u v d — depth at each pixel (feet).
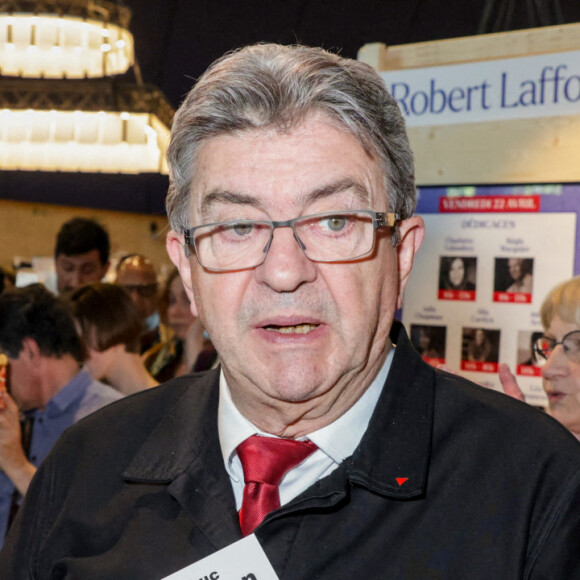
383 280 3.17
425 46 6.77
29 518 3.84
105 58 9.52
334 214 2.97
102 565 3.34
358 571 2.96
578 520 2.95
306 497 3.02
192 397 3.84
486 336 6.78
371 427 3.23
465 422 3.30
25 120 8.84
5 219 17.04
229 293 3.05
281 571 3.02
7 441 6.73
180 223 3.36
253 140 2.99
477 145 6.58
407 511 3.06
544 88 6.22
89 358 8.00
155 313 11.44
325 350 2.99
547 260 6.48
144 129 8.93
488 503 3.02
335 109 2.99
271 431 3.28
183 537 3.27
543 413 3.39
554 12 13.25
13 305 7.24
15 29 8.70
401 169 3.27
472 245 6.82
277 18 15.83
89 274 12.00
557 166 6.24
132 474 3.49
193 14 16.05
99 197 18.03
